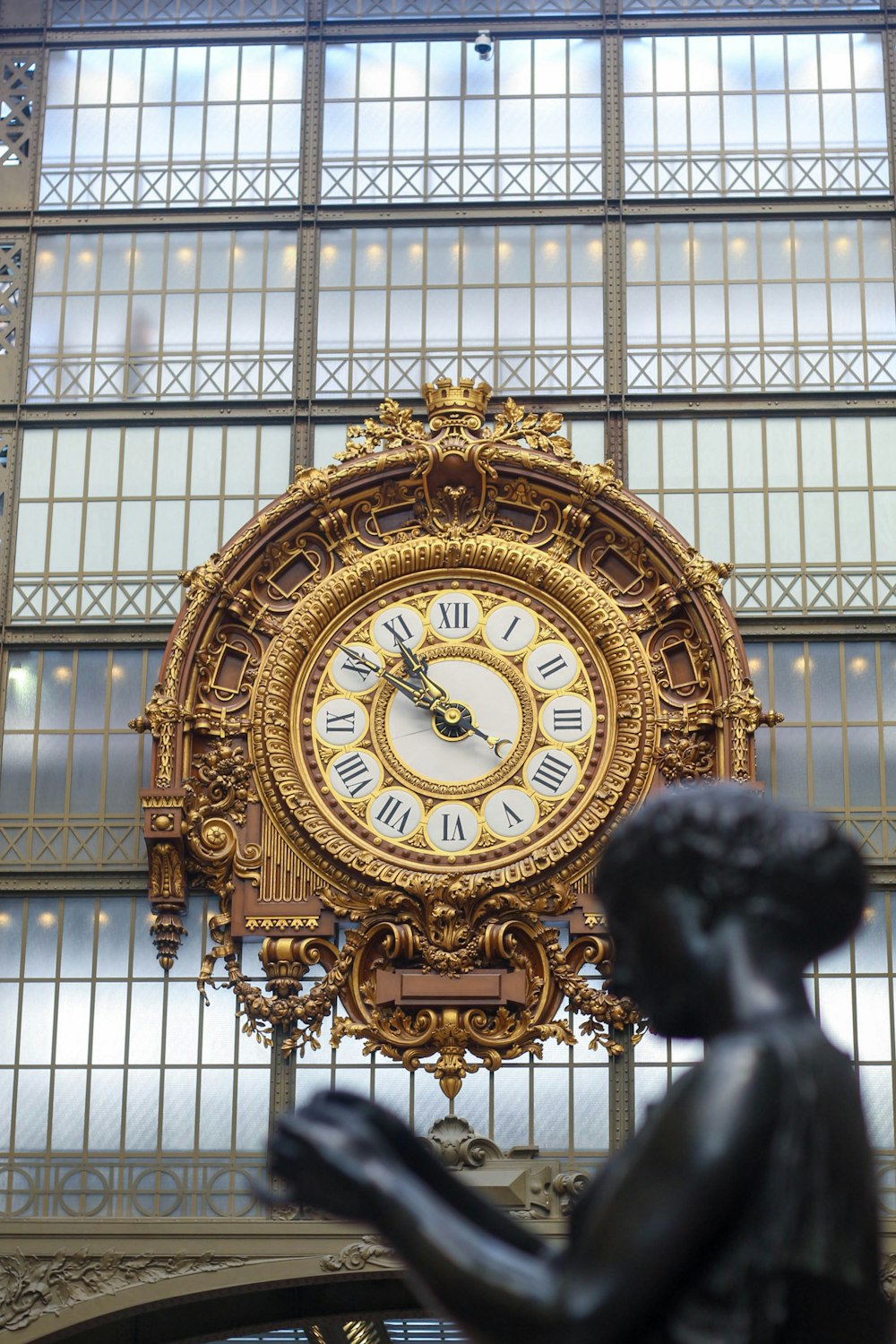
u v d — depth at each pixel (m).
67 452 16.62
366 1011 14.58
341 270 16.98
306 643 15.32
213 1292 13.84
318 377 16.70
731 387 16.50
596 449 16.38
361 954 14.67
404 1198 2.12
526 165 17.22
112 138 17.48
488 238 17.03
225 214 17.17
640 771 14.95
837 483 16.23
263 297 16.97
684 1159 2.07
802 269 16.84
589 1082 14.42
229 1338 14.83
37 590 16.23
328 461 16.47
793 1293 2.11
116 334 16.94
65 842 15.45
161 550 16.33
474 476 15.66
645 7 17.58
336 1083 14.57
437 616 15.43
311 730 15.17
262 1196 2.19
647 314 16.75
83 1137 14.59
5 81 17.69
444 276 16.92
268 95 17.52
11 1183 14.48
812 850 2.35
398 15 17.66
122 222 17.17
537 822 14.88
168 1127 14.59
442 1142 14.19
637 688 15.07
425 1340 17.34
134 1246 13.98
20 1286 13.88
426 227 17.06
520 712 15.16
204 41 17.67
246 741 15.19
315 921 14.73
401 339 16.77
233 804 15.05
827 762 15.50
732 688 14.98
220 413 16.62
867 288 16.78
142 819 15.51
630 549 15.50
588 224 17.03
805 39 17.47
